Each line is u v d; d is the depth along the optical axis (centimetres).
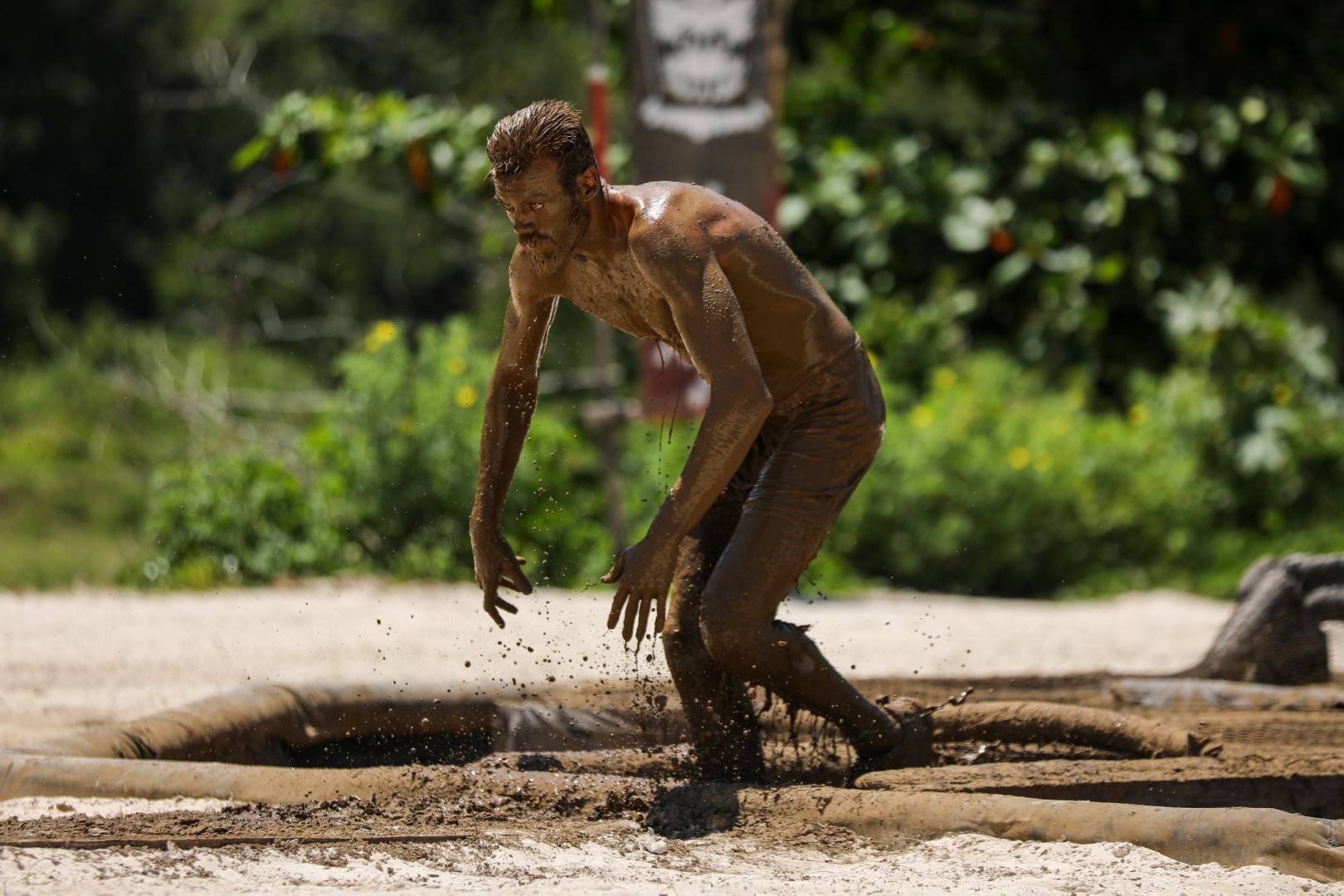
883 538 1684
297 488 1499
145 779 530
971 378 1889
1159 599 1589
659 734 706
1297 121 2191
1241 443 1938
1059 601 1681
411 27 3497
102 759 539
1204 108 2059
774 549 573
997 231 1967
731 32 1395
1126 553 1778
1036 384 1984
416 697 691
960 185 2002
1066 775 566
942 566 1686
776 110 1405
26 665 917
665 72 1395
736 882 445
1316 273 2356
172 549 1452
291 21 3406
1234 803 546
